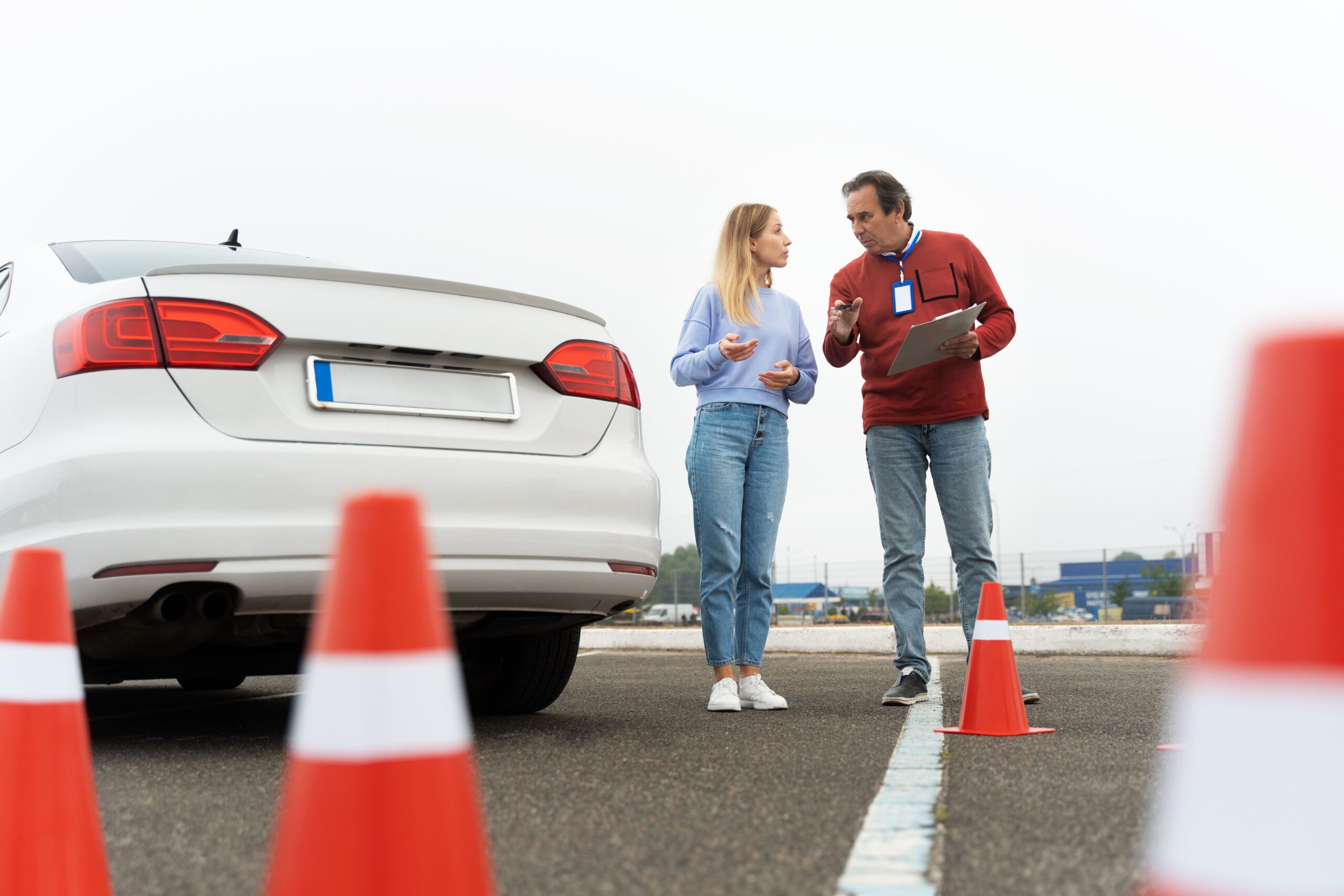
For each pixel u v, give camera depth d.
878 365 4.15
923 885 1.60
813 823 1.97
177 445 2.56
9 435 2.75
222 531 2.55
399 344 2.84
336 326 2.78
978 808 2.09
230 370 2.65
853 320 3.98
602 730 3.20
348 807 1.03
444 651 1.10
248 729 3.37
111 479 2.52
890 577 4.12
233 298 2.70
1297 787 0.80
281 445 2.66
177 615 2.64
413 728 1.06
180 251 3.34
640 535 3.15
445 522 2.79
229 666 3.35
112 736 3.19
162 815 2.08
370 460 2.72
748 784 2.33
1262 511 0.83
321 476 2.66
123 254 3.22
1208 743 0.84
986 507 4.11
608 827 1.94
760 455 3.96
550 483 2.97
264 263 2.75
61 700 1.56
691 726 3.30
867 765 2.56
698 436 3.91
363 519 1.09
